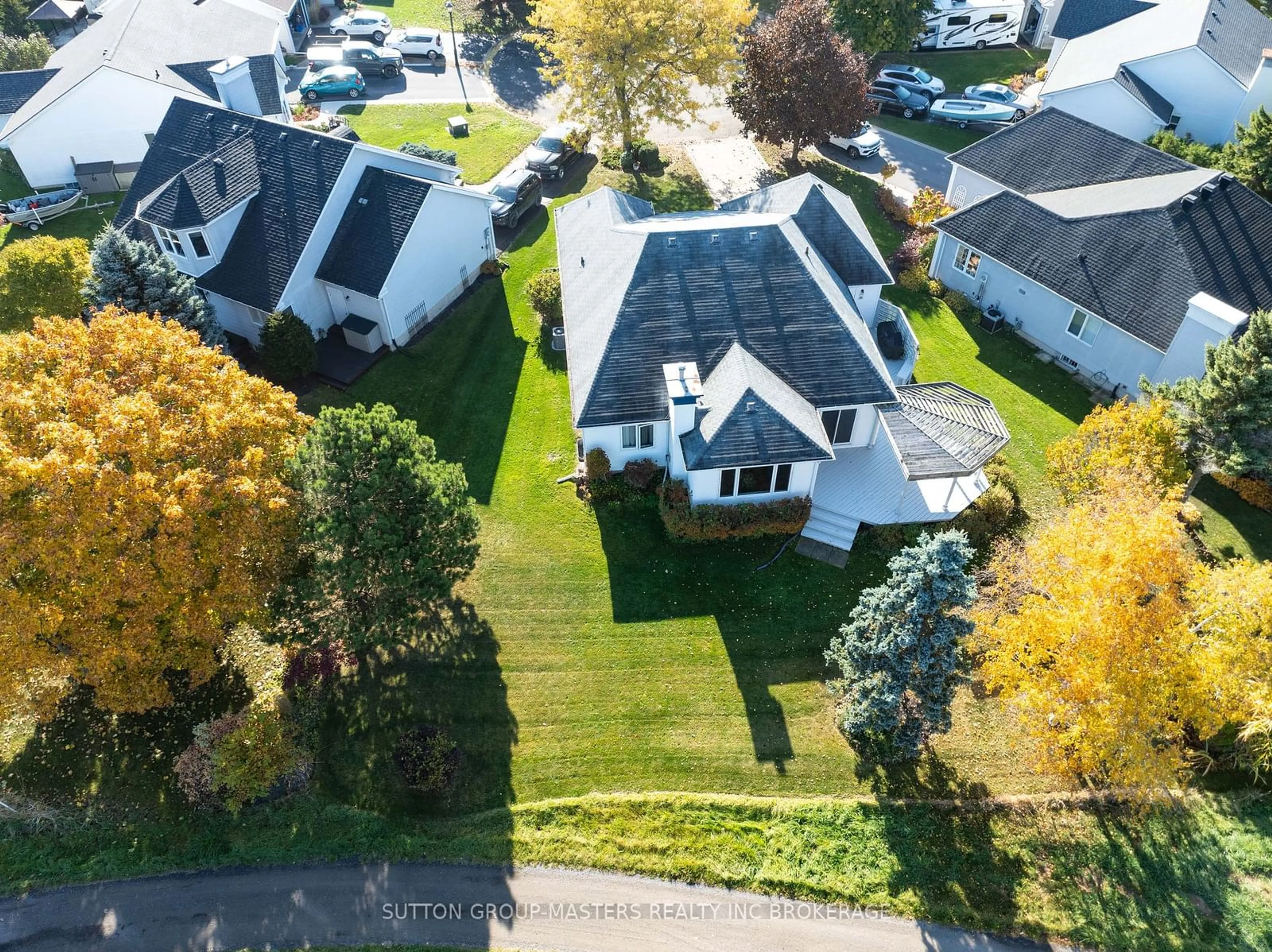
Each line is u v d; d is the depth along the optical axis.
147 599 22.25
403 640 26.59
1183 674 21.20
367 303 38.06
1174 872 22.73
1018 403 36.72
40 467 20.42
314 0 71.06
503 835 23.38
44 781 24.94
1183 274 34.41
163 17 54.97
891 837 23.45
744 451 29.09
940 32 65.69
